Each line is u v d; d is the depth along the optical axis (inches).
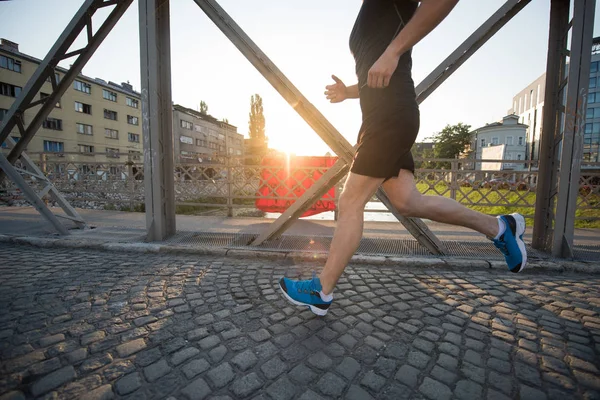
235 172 232.5
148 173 141.0
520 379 54.1
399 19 61.9
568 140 117.3
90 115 1505.9
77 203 301.6
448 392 50.8
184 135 2014.0
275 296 88.8
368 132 62.1
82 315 74.9
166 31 143.4
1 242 146.2
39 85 147.6
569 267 113.4
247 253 129.1
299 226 194.1
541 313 79.8
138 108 1820.9
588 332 70.2
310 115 123.3
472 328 71.9
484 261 119.0
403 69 62.6
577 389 51.6
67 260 119.8
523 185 208.7
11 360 56.5
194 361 57.9
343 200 67.2
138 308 79.4
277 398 48.8
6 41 1179.3
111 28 146.4
